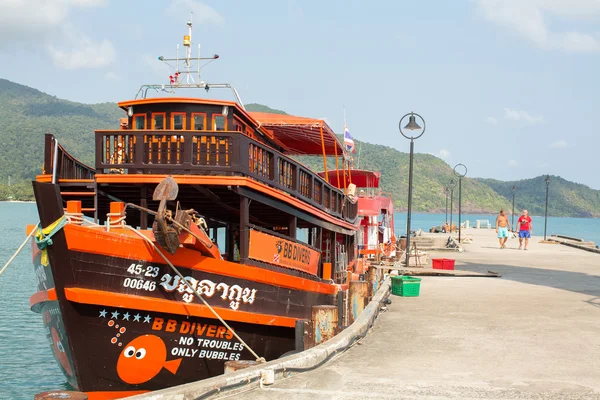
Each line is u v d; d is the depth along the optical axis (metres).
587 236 127.25
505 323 12.55
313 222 16.17
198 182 12.04
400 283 16.59
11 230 84.00
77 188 13.87
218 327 11.65
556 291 17.55
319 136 19.11
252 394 7.77
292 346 13.44
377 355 9.86
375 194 35.91
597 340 10.95
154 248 10.61
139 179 12.32
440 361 9.45
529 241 49.69
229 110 13.98
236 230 19.39
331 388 8.01
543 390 7.93
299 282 13.63
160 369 11.19
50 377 16.19
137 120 14.24
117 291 10.38
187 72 16.97
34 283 32.62
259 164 13.02
